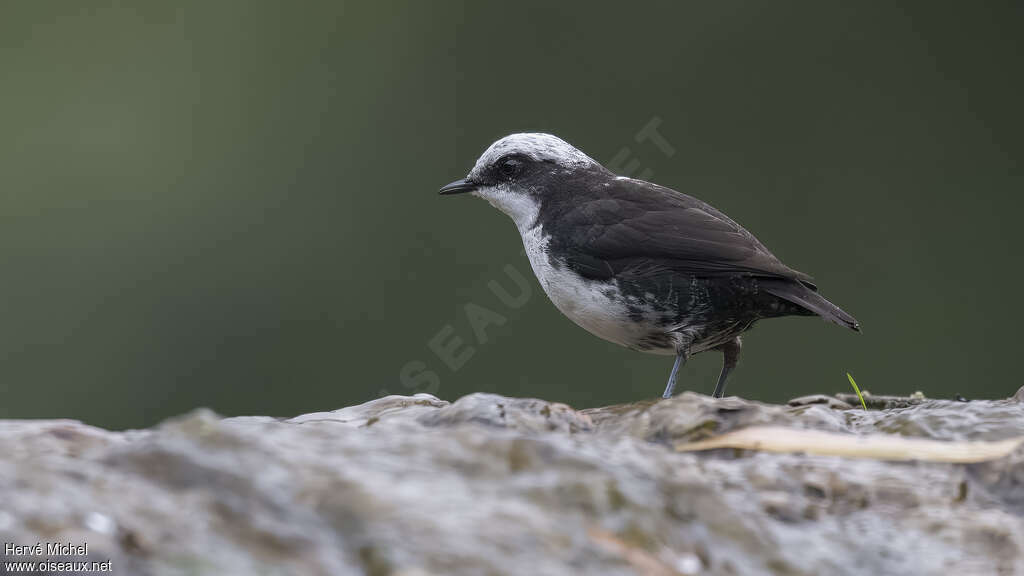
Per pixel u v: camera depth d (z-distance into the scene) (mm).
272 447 4223
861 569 4402
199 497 3771
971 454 5496
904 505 5059
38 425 5363
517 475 4309
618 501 4145
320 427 4914
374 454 4371
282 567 3451
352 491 3926
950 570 4504
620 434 5988
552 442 4496
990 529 4809
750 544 4289
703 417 5910
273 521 3699
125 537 3451
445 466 4340
